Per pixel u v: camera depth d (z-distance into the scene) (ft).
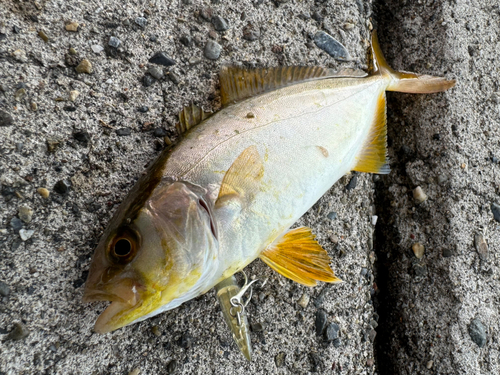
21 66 0.91
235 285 0.90
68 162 0.91
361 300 1.09
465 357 1.05
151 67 1.01
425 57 1.26
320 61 1.15
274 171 0.89
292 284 1.03
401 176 1.22
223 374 0.94
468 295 1.09
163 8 1.04
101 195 0.92
